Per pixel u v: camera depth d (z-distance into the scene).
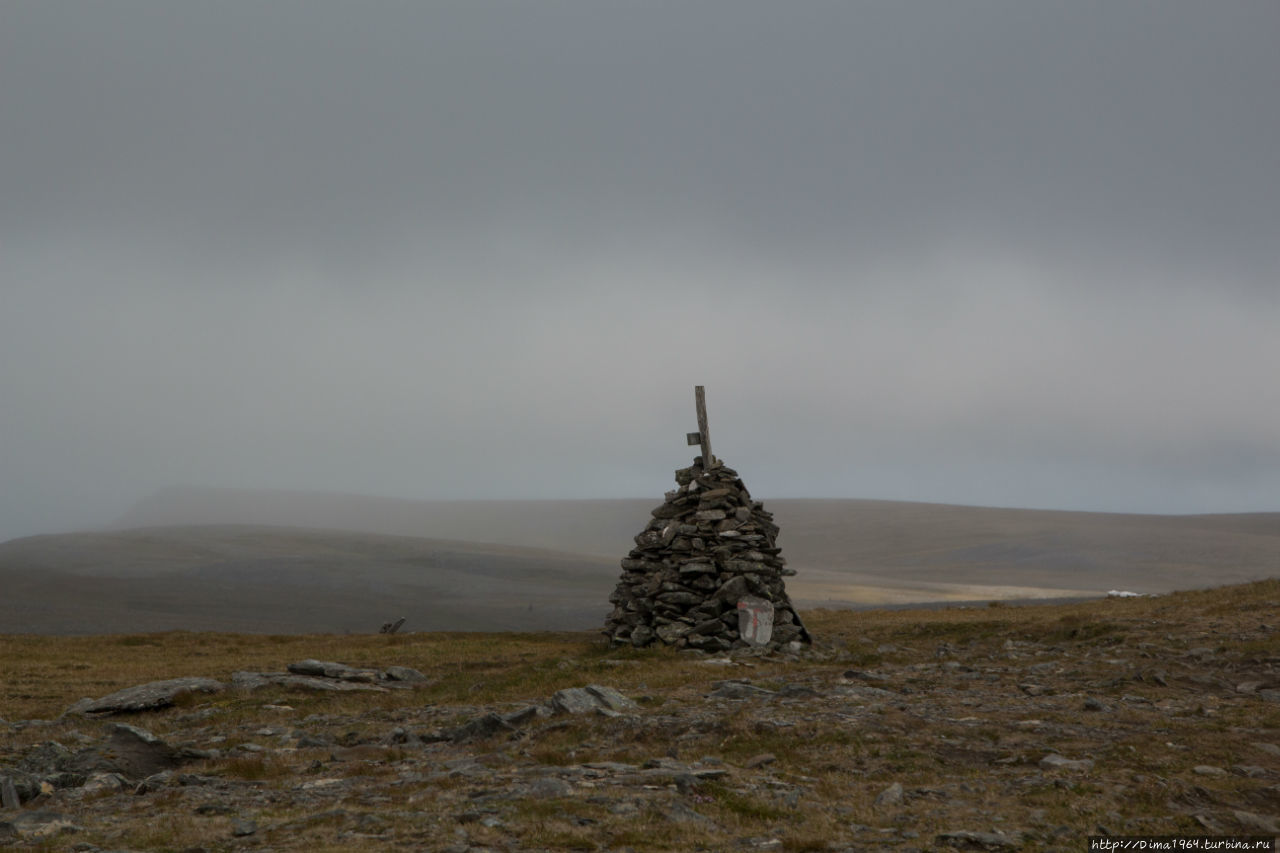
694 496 39.16
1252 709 19.27
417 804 13.07
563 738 18.31
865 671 26.34
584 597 142.50
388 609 124.69
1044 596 140.88
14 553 171.25
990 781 14.51
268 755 18.19
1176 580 170.88
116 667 34.97
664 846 11.02
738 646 34.75
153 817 12.95
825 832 11.79
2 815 12.61
